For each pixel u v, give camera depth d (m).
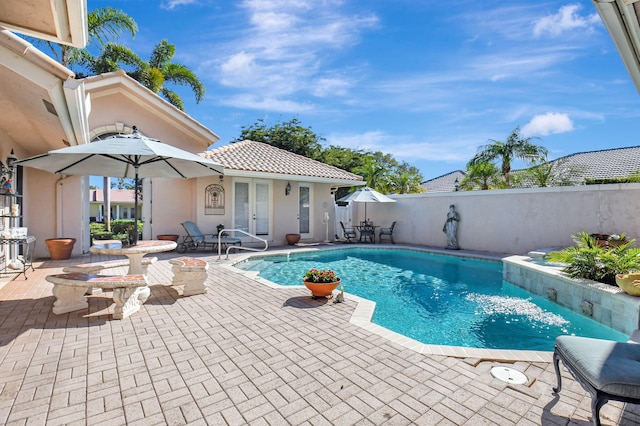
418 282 10.12
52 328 5.11
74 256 12.18
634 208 10.79
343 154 35.31
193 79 23.81
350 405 3.22
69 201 12.48
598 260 6.96
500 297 8.46
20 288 7.47
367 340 4.75
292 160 18.33
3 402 3.21
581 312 6.75
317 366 3.98
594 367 2.78
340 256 14.95
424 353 4.34
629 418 3.05
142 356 4.21
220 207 15.12
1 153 8.98
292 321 5.53
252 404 3.22
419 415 3.08
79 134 8.22
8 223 9.52
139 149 5.95
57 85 5.63
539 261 9.52
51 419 2.97
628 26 3.77
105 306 6.25
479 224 15.09
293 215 17.41
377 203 20.06
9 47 5.00
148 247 6.68
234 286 7.91
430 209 17.23
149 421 2.96
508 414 3.10
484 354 4.32
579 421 3.02
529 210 13.43
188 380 3.65
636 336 4.82
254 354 4.29
